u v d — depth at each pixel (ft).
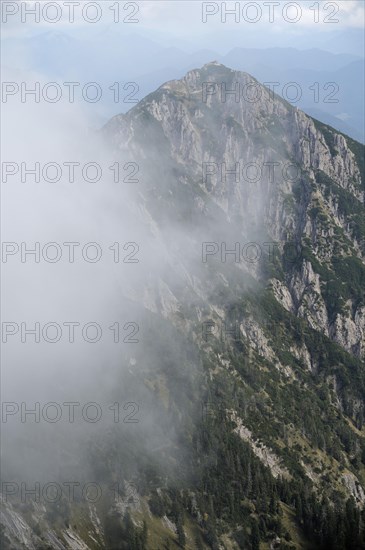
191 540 636.07
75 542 547.90
